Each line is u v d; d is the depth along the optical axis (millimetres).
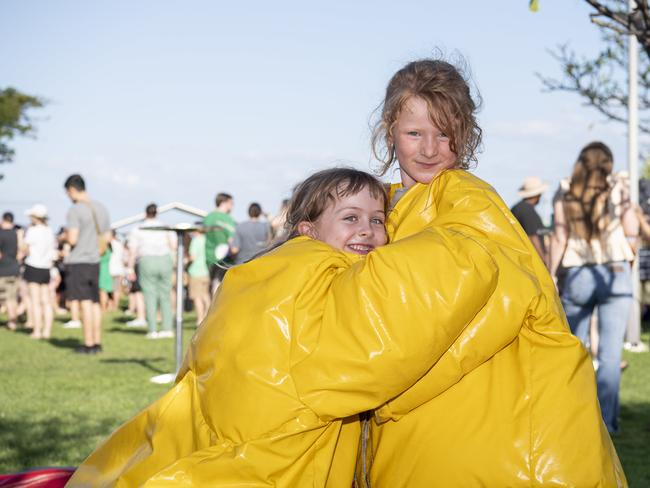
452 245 2426
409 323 2338
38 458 5238
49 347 11469
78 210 10391
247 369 2449
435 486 2516
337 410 2389
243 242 12258
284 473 2445
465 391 2527
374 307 2359
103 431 5980
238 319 2520
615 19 4656
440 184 2750
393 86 2906
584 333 6090
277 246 2965
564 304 6098
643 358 9844
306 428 2412
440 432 2521
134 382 8133
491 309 2457
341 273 2533
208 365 2576
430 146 2822
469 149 2896
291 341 2451
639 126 11445
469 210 2619
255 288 2543
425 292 2346
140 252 12797
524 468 2453
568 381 2518
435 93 2809
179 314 8234
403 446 2562
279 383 2428
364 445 2719
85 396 7348
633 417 6516
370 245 2812
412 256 2385
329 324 2416
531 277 2525
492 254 2494
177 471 2424
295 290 2480
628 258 5918
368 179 2857
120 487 2658
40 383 8055
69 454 5340
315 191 2844
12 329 14742
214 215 12211
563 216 6105
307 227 2881
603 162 5926
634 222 6172
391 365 2340
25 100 28906
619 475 2629
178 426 2701
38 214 12914
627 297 5914
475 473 2479
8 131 28469
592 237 5914
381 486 2615
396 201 2967
